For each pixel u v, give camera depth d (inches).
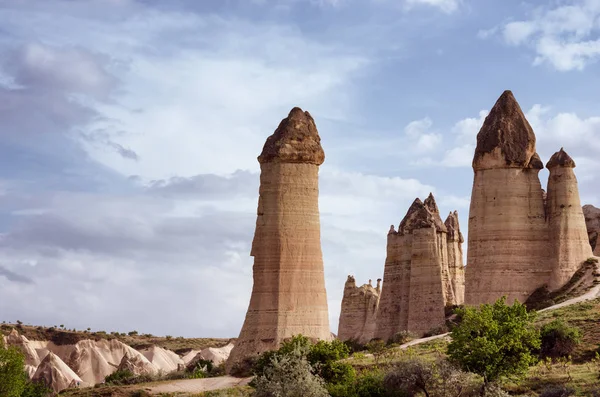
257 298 3016.7
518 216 3245.6
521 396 2068.2
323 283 3078.2
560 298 3112.7
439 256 3624.5
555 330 2566.4
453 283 3892.7
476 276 3243.1
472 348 2118.6
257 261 3053.6
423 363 2106.3
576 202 3280.0
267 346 2950.3
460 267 3951.8
